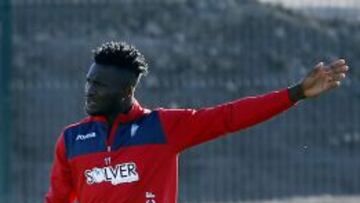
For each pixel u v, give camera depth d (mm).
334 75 13883
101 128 14758
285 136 48531
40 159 45188
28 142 45438
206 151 46844
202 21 56156
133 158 14562
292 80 48438
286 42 53719
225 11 56656
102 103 14742
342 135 49594
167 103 48438
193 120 14547
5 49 36188
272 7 56625
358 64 53688
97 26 54062
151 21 55875
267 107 14148
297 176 46062
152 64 52688
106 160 14625
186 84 49750
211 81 50625
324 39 54750
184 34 55594
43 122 46125
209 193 44312
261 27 54312
